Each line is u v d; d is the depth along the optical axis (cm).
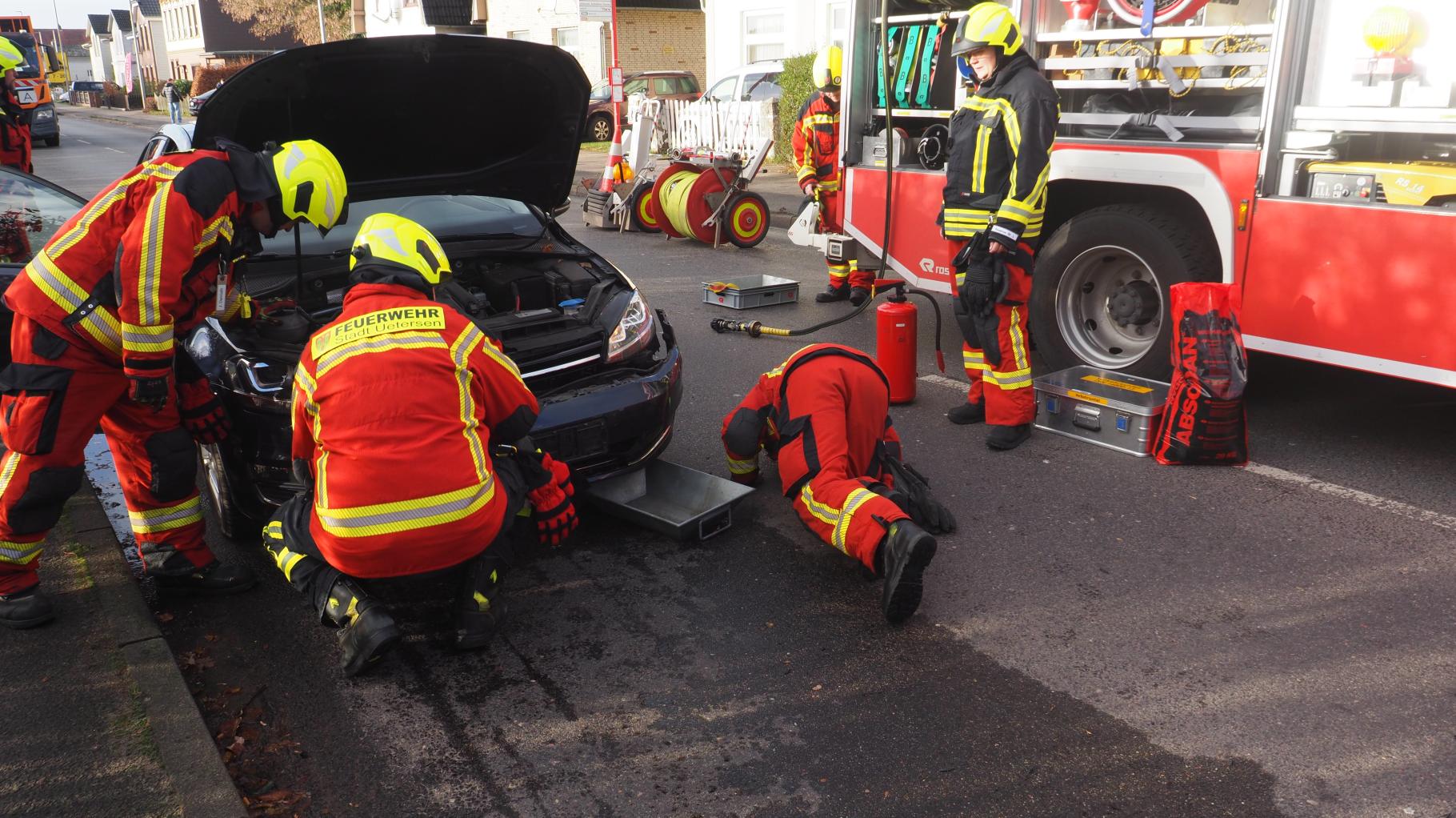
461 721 298
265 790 271
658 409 403
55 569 366
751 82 1756
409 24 3225
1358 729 282
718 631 342
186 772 265
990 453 488
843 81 664
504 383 316
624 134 1291
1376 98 427
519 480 333
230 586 368
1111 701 298
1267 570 368
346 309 303
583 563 392
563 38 2689
